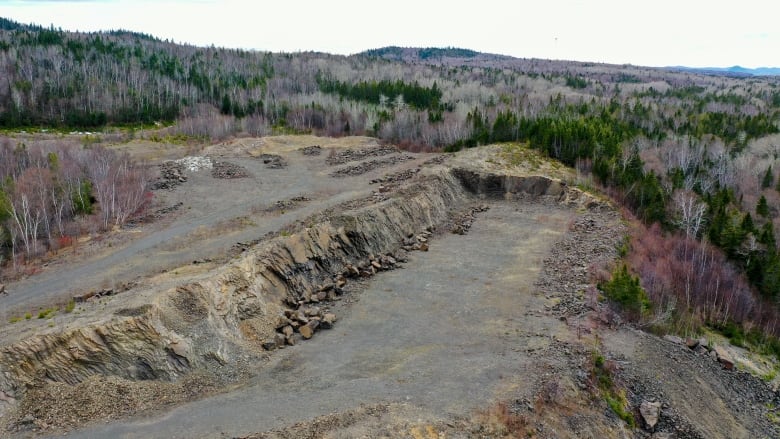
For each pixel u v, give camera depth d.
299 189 52.41
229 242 35.09
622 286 29.31
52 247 38.41
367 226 36.41
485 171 55.28
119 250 36.69
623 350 24.59
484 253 38.22
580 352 22.91
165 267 31.08
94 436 17.00
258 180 56.41
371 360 22.89
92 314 22.27
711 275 37.62
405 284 32.16
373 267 33.91
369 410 17.92
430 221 44.38
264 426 17.28
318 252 31.81
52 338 19.78
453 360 22.56
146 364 20.41
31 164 58.56
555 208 50.00
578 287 30.94
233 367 22.00
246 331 24.33
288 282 28.75
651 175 52.16
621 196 51.59
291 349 24.23
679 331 29.91
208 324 22.83
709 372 26.17
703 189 60.81
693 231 46.81
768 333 34.28
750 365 28.55
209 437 16.75
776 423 24.50
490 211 50.00
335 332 26.06
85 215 46.03
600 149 59.59
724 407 24.11
